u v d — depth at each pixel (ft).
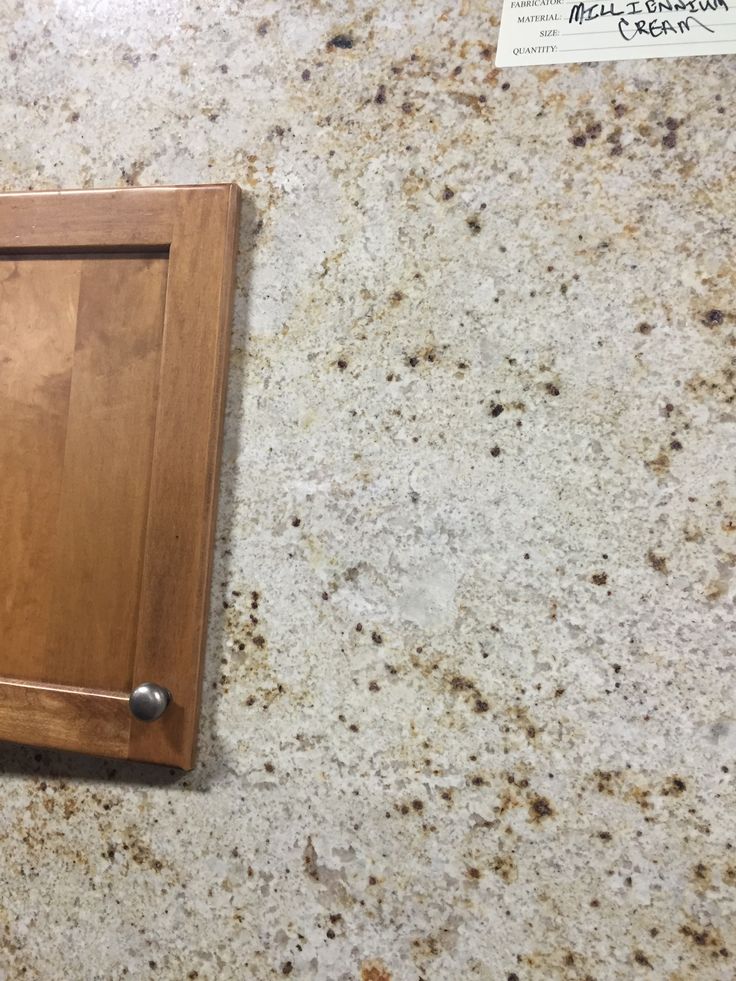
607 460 2.81
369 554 3.00
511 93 2.99
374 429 3.04
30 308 3.26
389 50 3.12
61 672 3.12
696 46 2.83
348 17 3.18
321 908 2.93
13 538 3.21
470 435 2.94
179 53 3.37
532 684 2.82
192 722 2.93
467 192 3.01
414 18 3.10
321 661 3.01
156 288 3.13
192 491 2.99
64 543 3.16
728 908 2.58
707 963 2.58
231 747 3.06
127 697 3.01
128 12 3.45
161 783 3.13
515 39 3.00
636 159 2.86
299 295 3.14
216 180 3.27
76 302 3.22
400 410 3.01
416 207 3.05
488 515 2.90
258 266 3.19
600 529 2.80
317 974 2.90
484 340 2.95
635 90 2.87
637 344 2.81
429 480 2.97
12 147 3.52
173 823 3.10
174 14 3.39
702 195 2.79
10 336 3.28
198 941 3.02
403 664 2.94
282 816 3.00
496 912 2.77
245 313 3.19
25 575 3.19
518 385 2.91
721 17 2.82
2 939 3.23
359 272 3.09
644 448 2.79
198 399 3.01
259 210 3.21
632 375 2.81
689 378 2.76
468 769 2.85
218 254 3.03
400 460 3.00
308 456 3.09
